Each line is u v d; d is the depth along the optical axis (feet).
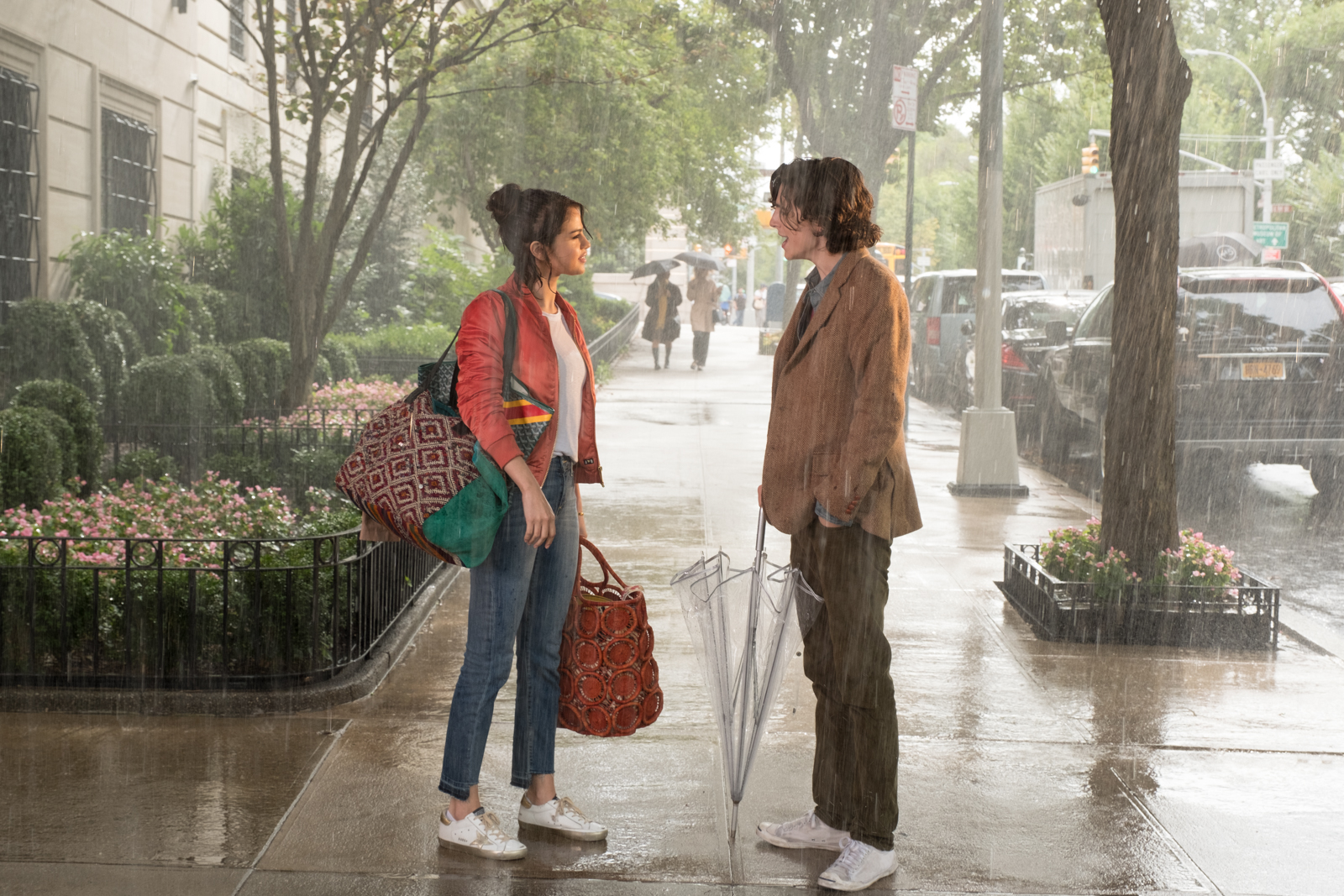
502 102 31.60
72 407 17.87
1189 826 10.09
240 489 20.95
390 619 15.56
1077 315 36.94
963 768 11.43
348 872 8.96
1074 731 12.53
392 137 36.42
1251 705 13.50
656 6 27.89
